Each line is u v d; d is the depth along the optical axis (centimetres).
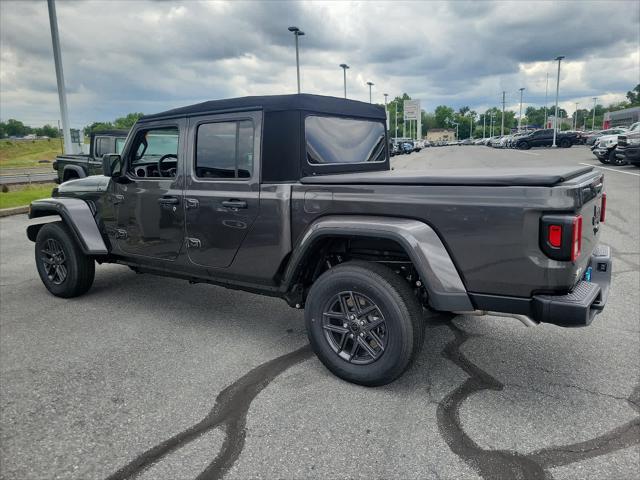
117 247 474
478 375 338
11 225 1040
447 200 283
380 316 312
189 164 396
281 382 335
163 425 287
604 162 2109
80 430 284
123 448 266
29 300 525
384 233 296
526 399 306
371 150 436
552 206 255
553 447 259
